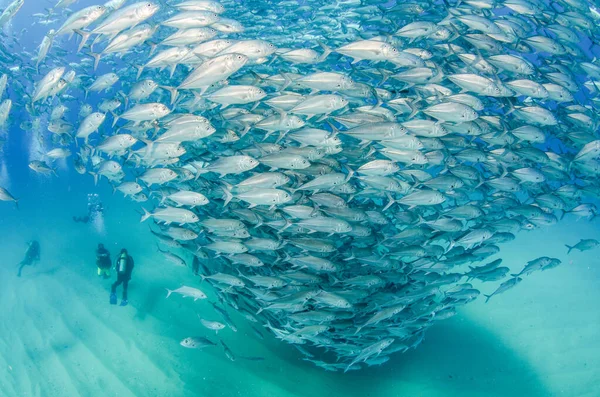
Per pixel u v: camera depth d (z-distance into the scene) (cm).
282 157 604
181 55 642
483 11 808
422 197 645
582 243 865
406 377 798
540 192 817
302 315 612
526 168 712
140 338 865
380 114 651
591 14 882
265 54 587
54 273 1203
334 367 721
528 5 784
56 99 1111
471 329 932
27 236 1588
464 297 721
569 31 800
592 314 968
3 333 934
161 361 805
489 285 1109
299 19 1230
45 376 786
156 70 1164
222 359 806
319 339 655
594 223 1627
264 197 592
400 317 688
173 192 726
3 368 819
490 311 995
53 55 1380
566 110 786
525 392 773
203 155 725
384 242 696
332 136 601
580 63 827
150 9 599
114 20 589
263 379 769
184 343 690
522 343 891
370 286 661
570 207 821
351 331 666
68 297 1048
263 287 671
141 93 690
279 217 676
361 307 656
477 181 746
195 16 639
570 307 1001
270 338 854
